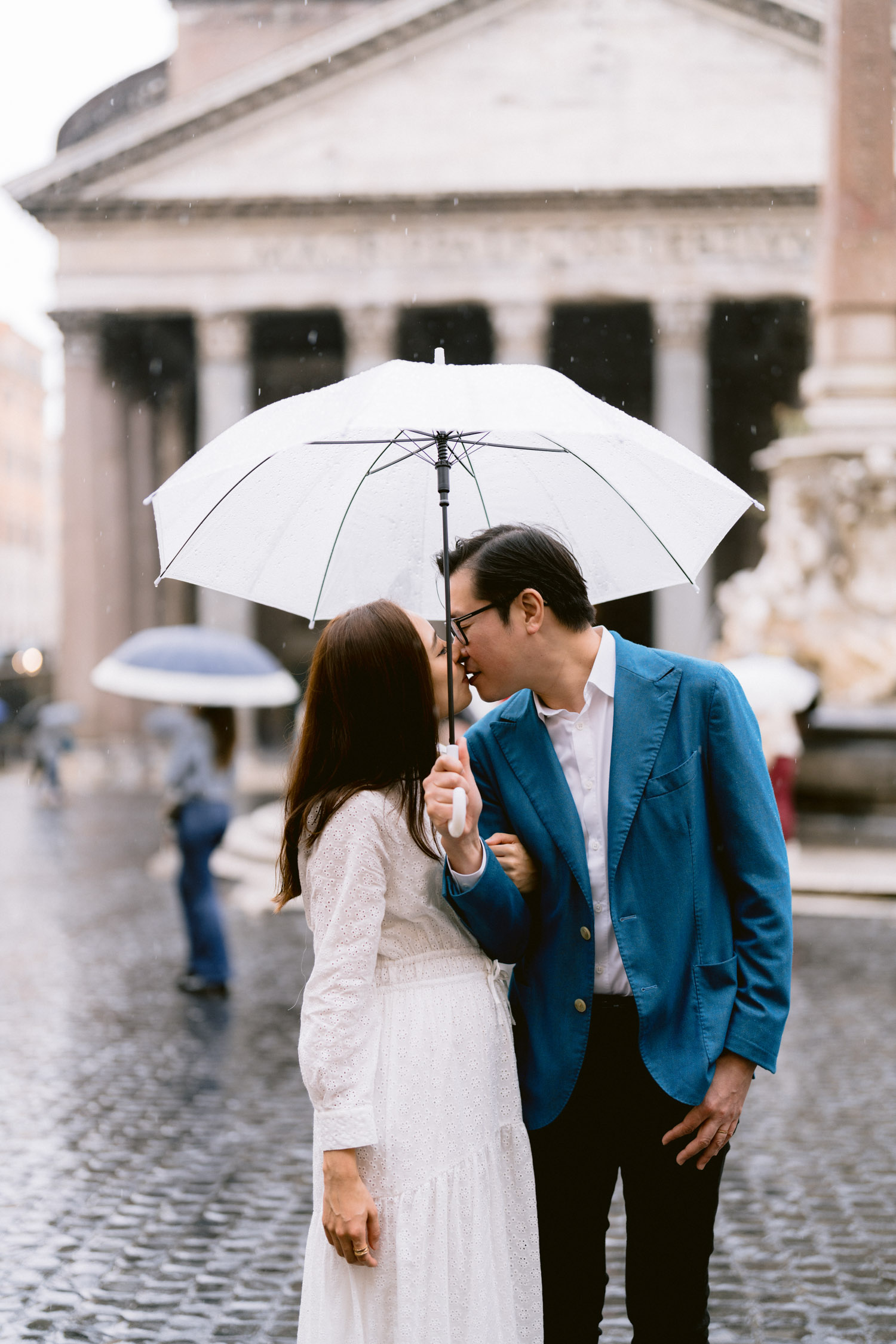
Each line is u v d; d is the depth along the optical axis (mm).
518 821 2537
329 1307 2309
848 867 11469
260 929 10625
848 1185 4859
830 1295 3910
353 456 2645
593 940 2484
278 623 39344
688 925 2451
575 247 33312
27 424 75062
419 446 2617
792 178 32250
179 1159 5188
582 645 2531
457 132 33000
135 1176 4992
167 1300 3885
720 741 2492
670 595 33344
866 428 13344
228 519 2619
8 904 12125
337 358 42281
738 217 32781
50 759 24797
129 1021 7578
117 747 35188
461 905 2365
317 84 33188
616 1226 4613
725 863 2525
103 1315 3783
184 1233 4414
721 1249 4277
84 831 19766
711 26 32406
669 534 2576
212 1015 7719
